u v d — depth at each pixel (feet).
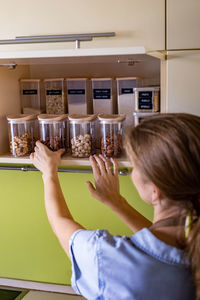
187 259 2.18
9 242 5.56
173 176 2.16
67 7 4.12
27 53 3.54
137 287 2.19
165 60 4.06
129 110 4.80
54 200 3.25
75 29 4.14
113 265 2.28
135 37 4.02
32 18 4.23
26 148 4.47
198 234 2.12
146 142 2.26
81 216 5.17
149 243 2.26
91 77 5.17
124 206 3.63
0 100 4.64
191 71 4.00
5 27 4.31
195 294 2.20
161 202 2.39
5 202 5.42
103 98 4.84
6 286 5.67
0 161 4.41
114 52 3.34
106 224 5.11
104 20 4.06
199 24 3.87
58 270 5.45
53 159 3.92
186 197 2.24
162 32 3.96
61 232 2.82
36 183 5.23
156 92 4.27
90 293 2.47
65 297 5.33
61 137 4.53
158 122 2.30
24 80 5.10
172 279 2.17
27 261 5.55
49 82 5.02
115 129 4.24
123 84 4.76
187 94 4.05
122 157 4.26
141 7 3.96
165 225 2.34
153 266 2.19
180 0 3.87
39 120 4.49
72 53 3.43
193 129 2.18
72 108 4.94
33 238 5.44
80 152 4.25
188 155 2.13
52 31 4.20
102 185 3.61
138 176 2.41
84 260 2.46
